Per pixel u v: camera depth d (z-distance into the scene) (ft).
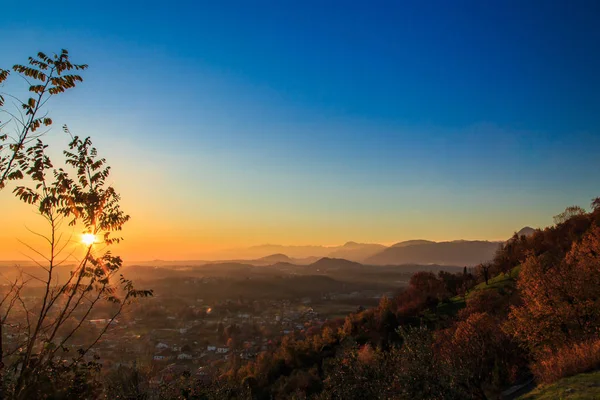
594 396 43.32
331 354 211.82
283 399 148.66
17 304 25.79
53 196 27.45
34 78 28.22
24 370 24.67
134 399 42.24
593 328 86.94
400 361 48.78
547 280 97.96
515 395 71.36
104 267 28.22
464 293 283.79
